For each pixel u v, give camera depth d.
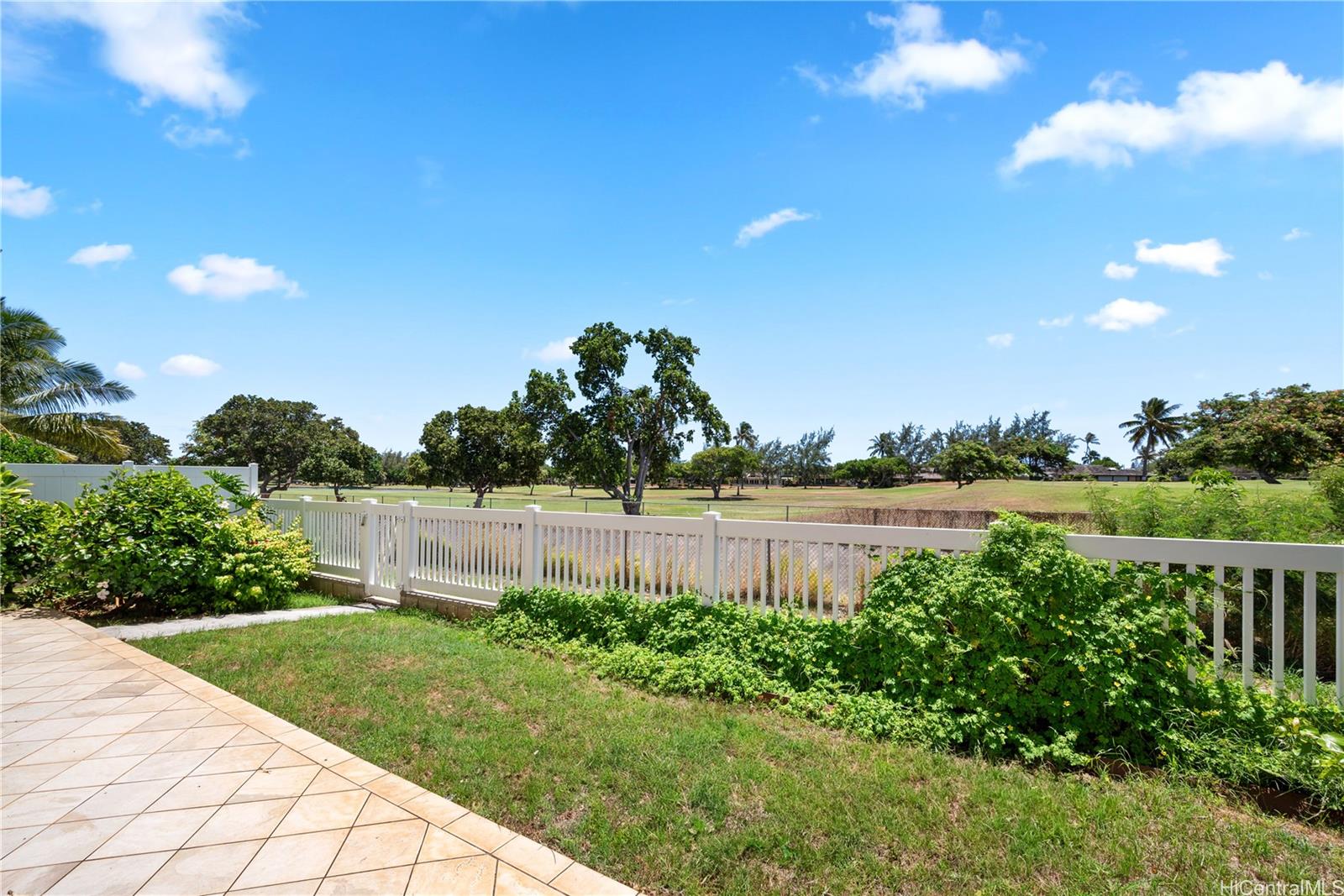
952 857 2.76
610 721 4.29
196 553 7.70
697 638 5.48
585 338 28.16
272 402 63.84
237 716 4.34
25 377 19.77
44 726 4.18
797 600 5.77
